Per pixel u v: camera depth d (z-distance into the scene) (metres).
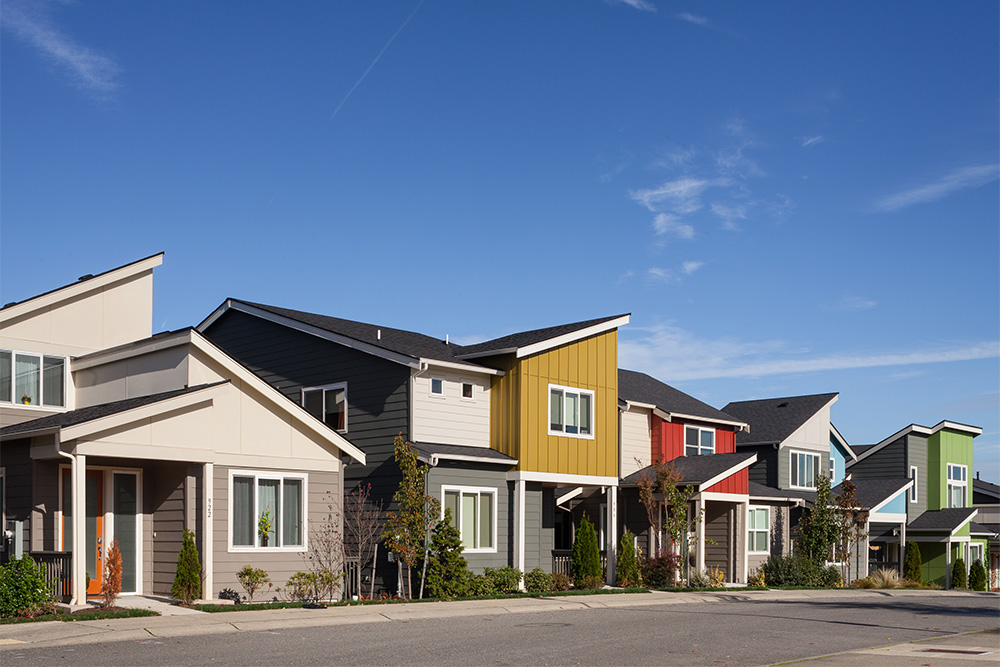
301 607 19.64
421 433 25.56
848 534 36.50
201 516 19.78
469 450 26.08
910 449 45.88
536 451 27.20
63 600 18.22
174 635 15.68
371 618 18.61
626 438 32.91
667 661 13.80
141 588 20.42
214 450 20.23
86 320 23.58
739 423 37.41
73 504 18.09
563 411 28.19
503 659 13.64
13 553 18.52
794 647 15.64
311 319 29.31
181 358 20.97
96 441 18.39
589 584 27.83
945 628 19.14
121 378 22.28
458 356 27.94
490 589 24.78
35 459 19.00
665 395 36.47
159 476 20.80
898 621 20.67
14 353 22.11
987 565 47.84
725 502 33.31
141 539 20.56
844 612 22.83
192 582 19.14
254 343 29.86
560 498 30.25
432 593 23.77
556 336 27.97
